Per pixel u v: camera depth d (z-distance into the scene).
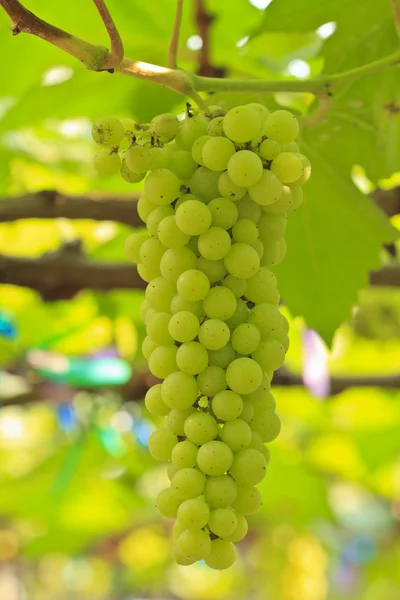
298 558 2.57
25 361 1.42
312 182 0.92
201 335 0.66
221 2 1.00
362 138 0.93
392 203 1.05
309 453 2.08
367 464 1.83
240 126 0.66
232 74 1.06
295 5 0.91
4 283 1.12
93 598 3.41
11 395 1.40
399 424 1.77
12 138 1.27
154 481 2.15
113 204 1.07
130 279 1.14
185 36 0.99
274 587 2.61
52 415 1.96
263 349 0.67
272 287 0.68
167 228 0.67
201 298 0.66
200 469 0.65
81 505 1.74
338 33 0.93
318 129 0.92
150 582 3.13
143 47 0.99
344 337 1.84
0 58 0.95
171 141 0.70
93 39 0.96
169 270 0.67
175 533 0.65
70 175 1.34
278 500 1.89
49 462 1.65
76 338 1.54
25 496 1.66
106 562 2.97
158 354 0.68
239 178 0.65
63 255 1.13
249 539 2.64
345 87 0.92
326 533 2.47
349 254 0.94
